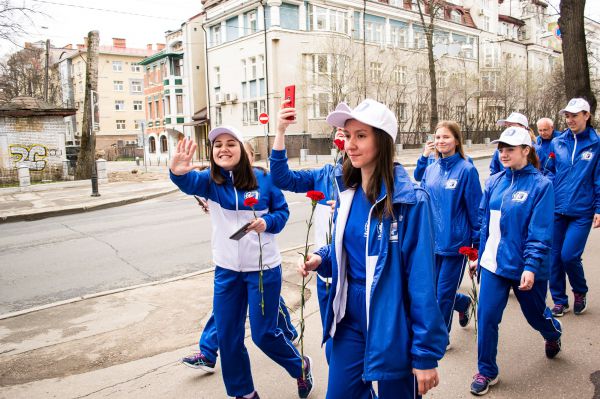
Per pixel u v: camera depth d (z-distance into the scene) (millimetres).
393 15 38125
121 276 6738
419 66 38406
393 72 35469
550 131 5348
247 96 34750
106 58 63375
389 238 2031
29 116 22016
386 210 2002
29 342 4332
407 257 2021
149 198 16953
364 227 2131
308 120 32625
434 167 4195
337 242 2197
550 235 3170
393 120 2031
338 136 2859
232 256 3057
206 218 11492
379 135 2021
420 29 40625
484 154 31672
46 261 7797
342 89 31234
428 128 38469
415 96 37969
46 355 4047
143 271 6957
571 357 3695
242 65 34969
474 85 39719
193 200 15773
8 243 9586
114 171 30703
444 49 40344
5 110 21438
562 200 4586
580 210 4477
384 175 2025
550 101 41250
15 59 49625
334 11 34000
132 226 10867
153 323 4703
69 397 3352
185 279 6176
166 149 45125
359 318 2174
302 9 32594
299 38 32594
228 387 3111
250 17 33719
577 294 4516
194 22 39812
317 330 4363
